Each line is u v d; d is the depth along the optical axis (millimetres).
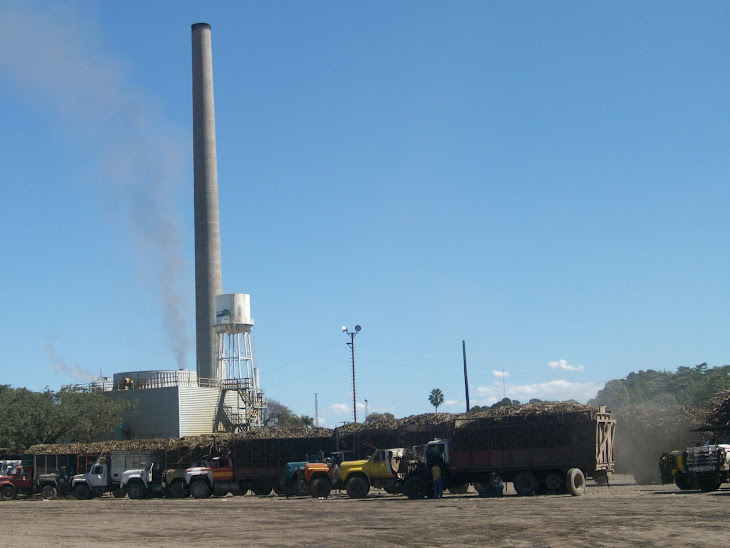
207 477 54469
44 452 63812
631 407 57125
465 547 23469
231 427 91312
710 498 34594
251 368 100000
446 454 44688
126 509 44469
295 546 25125
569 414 42094
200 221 105875
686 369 118562
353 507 39375
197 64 108812
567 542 23562
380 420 60000
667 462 44375
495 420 44062
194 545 26250
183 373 96000
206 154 107062
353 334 86062
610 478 59031
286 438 56125
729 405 52219
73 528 33562
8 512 44688
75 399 82188
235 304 100062
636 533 24734
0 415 76500
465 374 81188
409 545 24312
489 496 43500
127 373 95438
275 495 55750
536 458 42562
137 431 87812
